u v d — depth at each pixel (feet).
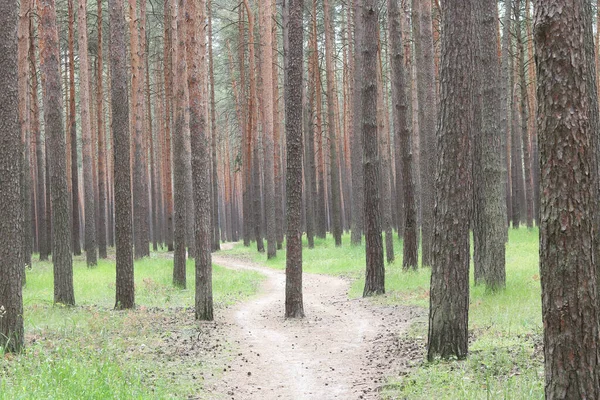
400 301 48.73
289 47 46.44
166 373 28.09
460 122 27.73
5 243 29.94
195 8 45.39
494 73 44.11
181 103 68.74
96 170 140.67
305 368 30.45
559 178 15.70
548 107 15.93
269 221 100.63
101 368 25.39
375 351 33.22
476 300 41.63
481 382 23.15
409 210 62.44
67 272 49.14
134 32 94.12
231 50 143.43
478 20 44.32
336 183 110.63
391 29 61.26
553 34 15.83
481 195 44.86
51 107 49.67
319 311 49.75
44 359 27.27
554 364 15.83
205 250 44.91
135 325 39.86
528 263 56.70
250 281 71.92
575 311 15.51
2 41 30.48
